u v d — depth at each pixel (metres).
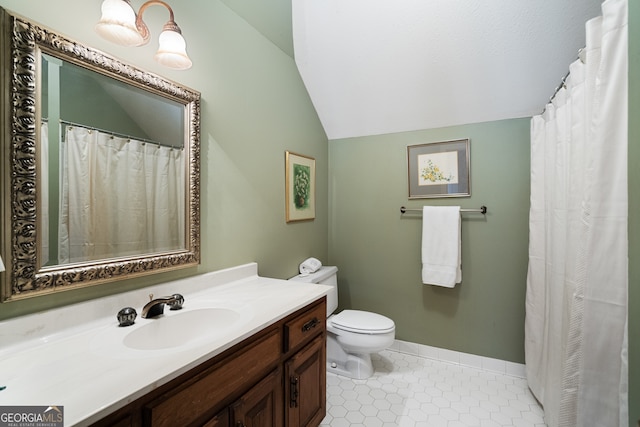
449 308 2.28
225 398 0.92
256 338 1.05
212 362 0.88
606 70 0.96
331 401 1.81
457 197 2.23
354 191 2.59
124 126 1.13
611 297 0.97
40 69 0.90
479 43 1.76
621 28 0.92
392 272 2.46
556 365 1.42
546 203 1.68
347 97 2.31
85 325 1.00
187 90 1.34
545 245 1.71
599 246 0.99
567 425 1.15
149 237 1.22
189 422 0.81
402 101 2.21
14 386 0.67
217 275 1.49
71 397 0.63
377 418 1.66
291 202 2.12
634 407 0.76
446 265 2.15
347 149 2.61
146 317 1.09
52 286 0.92
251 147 1.75
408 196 2.39
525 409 1.73
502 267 2.12
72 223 0.99
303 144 2.29
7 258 0.84
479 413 1.70
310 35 2.02
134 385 0.67
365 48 1.97
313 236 2.43
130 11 0.91
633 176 0.77
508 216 2.09
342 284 2.65
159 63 1.20
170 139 1.29
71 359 0.79
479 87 1.97
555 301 1.44
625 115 0.93
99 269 1.03
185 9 1.35
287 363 1.21
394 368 2.20
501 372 2.13
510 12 1.60
